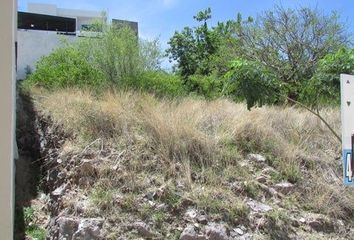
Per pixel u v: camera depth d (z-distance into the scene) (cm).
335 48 1745
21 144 971
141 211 584
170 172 661
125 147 707
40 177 786
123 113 793
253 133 793
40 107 1034
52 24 3397
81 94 1023
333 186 706
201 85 1638
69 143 741
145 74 1384
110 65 1432
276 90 582
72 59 1478
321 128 880
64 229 546
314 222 627
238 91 550
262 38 1791
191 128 744
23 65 2344
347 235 629
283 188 680
